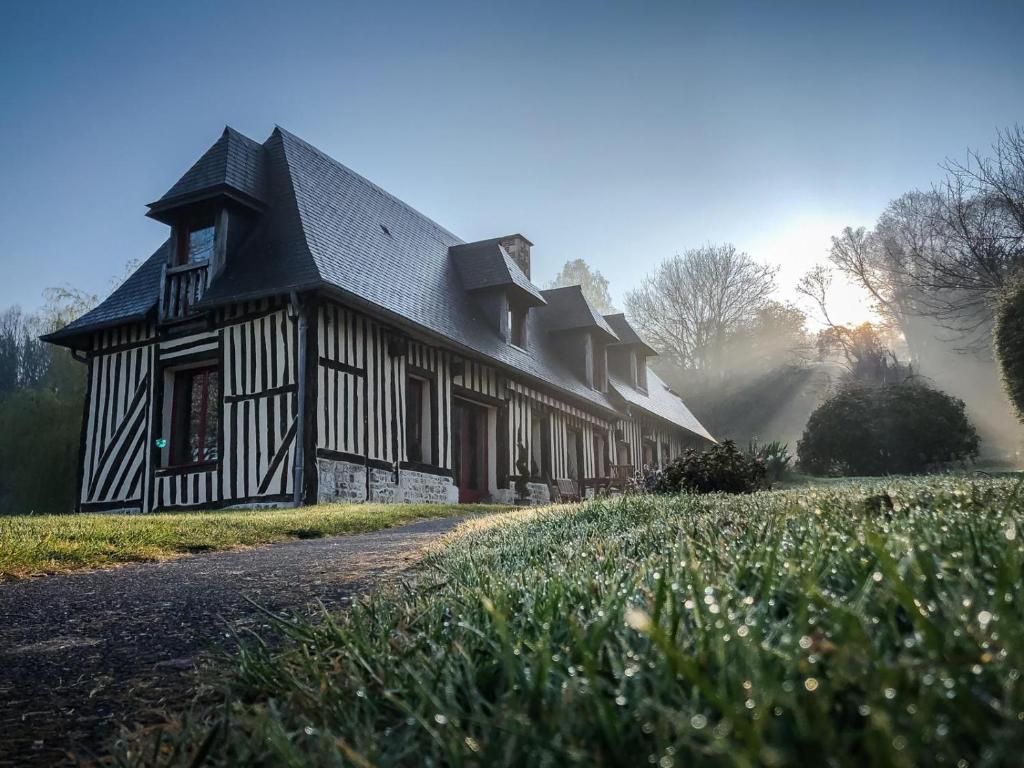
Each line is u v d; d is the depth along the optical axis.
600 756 0.99
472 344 14.87
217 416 12.27
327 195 14.54
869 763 0.86
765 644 1.14
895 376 36.25
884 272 38.75
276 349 11.88
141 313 13.23
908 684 0.97
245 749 1.35
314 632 2.17
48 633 3.07
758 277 45.72
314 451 11.30
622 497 6.72
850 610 1.18
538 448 17.80
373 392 12.52
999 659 0.99
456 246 17.94
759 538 2.62
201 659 2.45
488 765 1.01
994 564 1.47
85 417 13.95
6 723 1.99
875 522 2.56
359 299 11.88
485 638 1.55
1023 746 0.81
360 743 1.21
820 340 43.44
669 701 1.08
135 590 4.04
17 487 19.81
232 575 4.45
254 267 12.44
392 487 12.67
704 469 9.20
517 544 4.15
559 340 21.11
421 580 3.25
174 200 12.91
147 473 12.91
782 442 39.78
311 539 7.14
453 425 14.92
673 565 2.08
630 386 24.44
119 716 1.99
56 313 22.06
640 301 47.16
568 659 1.34
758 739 0.80
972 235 22.16
